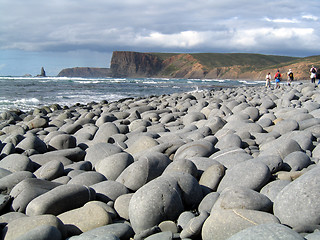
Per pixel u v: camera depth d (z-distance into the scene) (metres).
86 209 3.48
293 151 4.78
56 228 3.00
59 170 4.86
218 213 2.99
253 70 183.50
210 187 4.12
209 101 13.95
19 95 24.72
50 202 3.58
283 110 8.41
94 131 7.98
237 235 2.50
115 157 4.92
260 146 5.75
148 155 4.62
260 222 2.83
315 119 6.54
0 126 10.11
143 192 3.46
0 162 5.25
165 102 14.38
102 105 15.85
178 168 4.21
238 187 3.32
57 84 44.97
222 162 4.75
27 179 4.11
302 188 3.04
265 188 3.72
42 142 6.53
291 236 2.33
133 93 29.81
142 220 3.32
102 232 3.11
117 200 3.81
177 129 8.37
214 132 7.11
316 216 2.90
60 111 14.61
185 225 3.21
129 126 8.65
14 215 3.56
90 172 4.58
